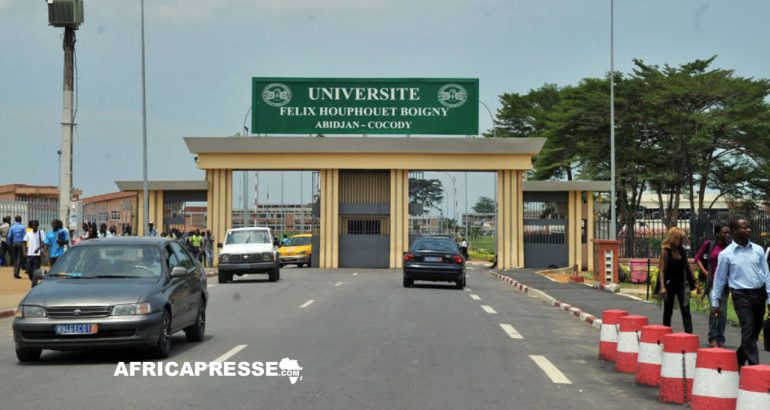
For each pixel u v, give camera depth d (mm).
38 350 12180
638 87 57594
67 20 27031
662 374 9617
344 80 43312
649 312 20000
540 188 43688
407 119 43250
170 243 14148
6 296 22500
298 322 17422
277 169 43906
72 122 27625
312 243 44656
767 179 58656
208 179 43719
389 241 44188
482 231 145250
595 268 29906
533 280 32938
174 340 14695
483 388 10141
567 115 59812
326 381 10492
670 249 14227
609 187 43250
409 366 11734
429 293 26203
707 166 58875
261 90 43281
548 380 10805
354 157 43750
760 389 7703
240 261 31000
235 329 16188
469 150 43375
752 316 11500
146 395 9578
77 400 9297
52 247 25156
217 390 9891
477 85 43344
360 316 18703
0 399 9383
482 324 17516
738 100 57031
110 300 11859
